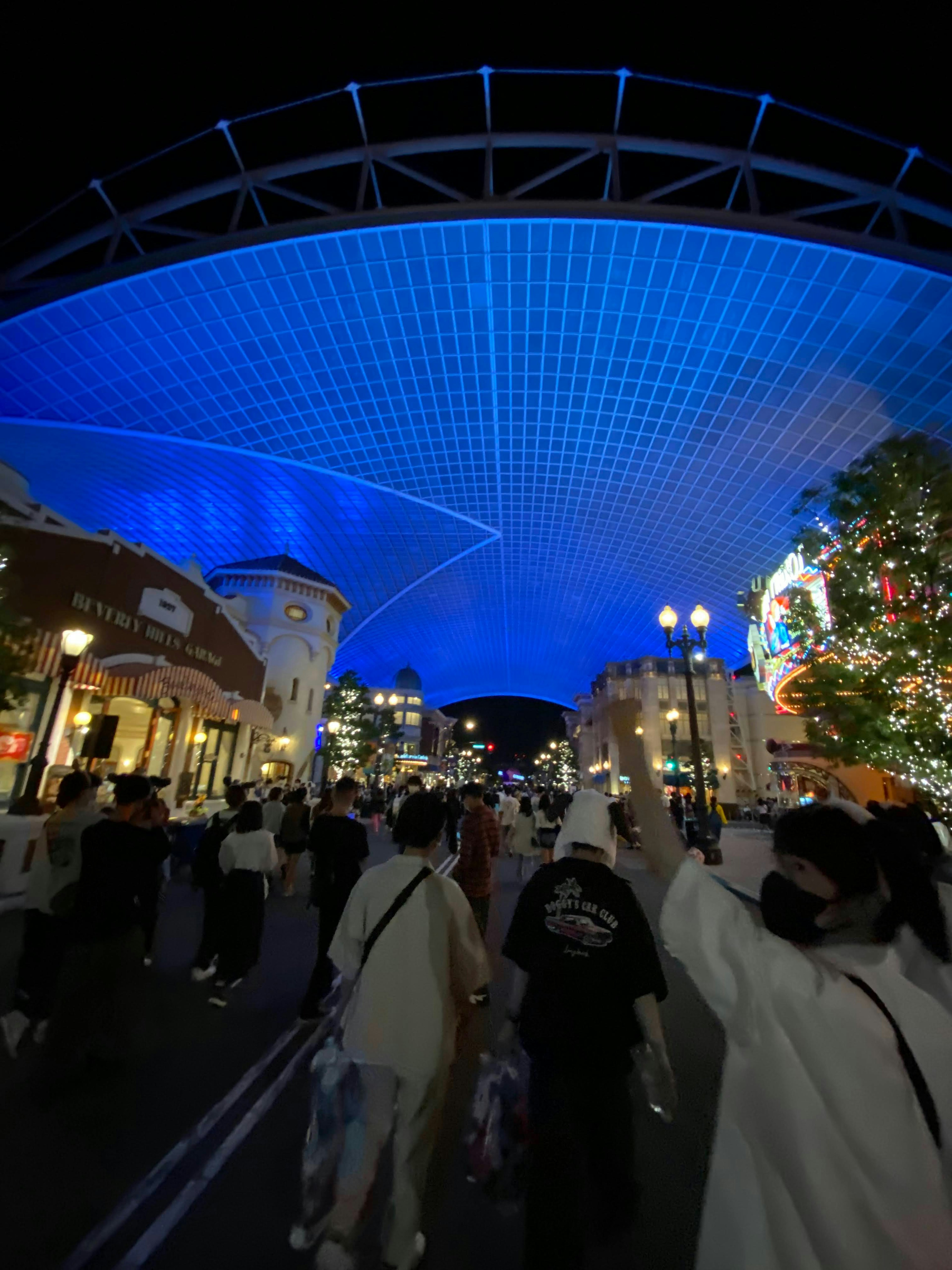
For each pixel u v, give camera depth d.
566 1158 2.45
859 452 40.34
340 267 35.19
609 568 62.38
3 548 11.65
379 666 86.75
